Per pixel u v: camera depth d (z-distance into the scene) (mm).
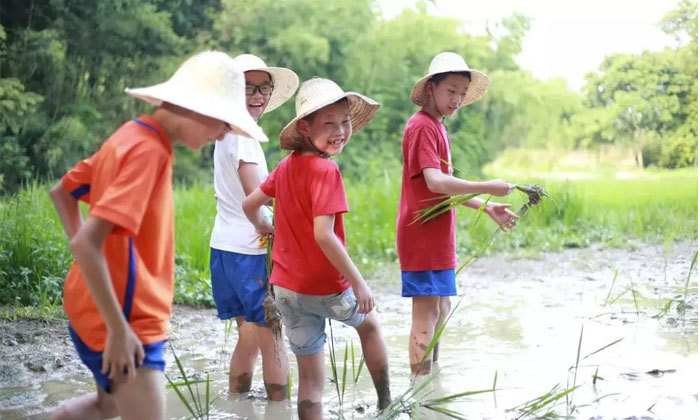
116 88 15570
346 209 3844
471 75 5574
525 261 9812
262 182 4477
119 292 3082
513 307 7172
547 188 12828
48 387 4941
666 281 8141
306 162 3934
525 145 19750
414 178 4930
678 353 5348
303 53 17609
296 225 3953
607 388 4637
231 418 4340
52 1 14703
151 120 3184
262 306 4512
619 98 19047
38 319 6562
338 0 18438
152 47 15812
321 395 4098
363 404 4441
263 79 4730
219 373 5242
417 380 4930
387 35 18828
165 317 3211
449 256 4973
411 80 18750
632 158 18891
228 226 4609
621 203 13109
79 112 14859
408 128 4984
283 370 4582
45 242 7660
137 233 3031
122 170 3025
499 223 5086
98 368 3131
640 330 6039
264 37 17562
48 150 14203
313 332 4059
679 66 18906
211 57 3340
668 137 18641
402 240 4988
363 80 18484
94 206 3104
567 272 8953
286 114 17109
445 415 4270
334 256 3795
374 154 17812
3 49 14141
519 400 4492
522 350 5605
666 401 4371
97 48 15289
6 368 5285
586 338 5867
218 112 3217
